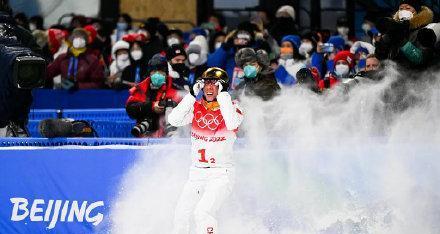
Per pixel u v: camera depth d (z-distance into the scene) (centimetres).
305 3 5262
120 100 4178
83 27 4709
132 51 4122
